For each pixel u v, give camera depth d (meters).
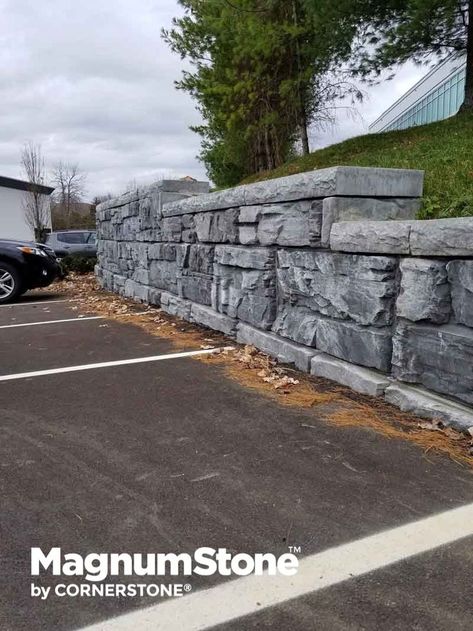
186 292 6.82
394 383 3.50
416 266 3.23
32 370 4.64
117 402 3.73
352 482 2.55
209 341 5.54
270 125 13.05
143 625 1.70
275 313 4.85
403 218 4.01
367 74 10.98
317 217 4.02
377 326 3.60
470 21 9.53
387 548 2.04
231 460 2.80
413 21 8.38
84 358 5.02
